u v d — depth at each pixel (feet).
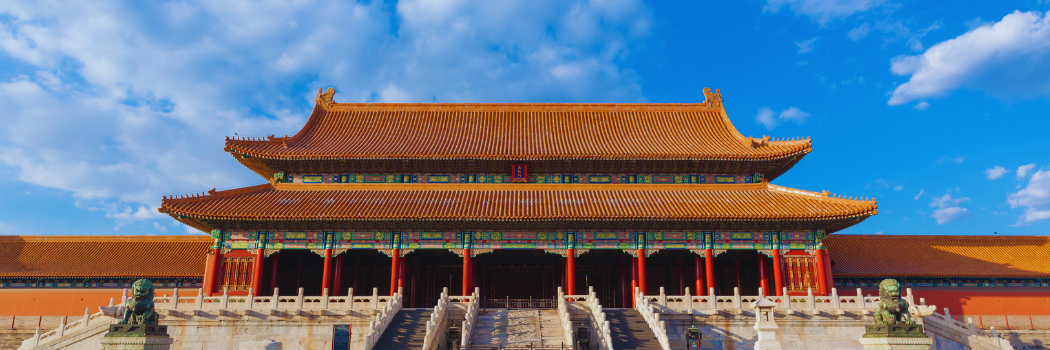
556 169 167.22
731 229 147.84
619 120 196.95
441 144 173.78
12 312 156.46
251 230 146.10
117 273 158.10
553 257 176.86
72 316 156.97
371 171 166.30
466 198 155.33
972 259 165.07
